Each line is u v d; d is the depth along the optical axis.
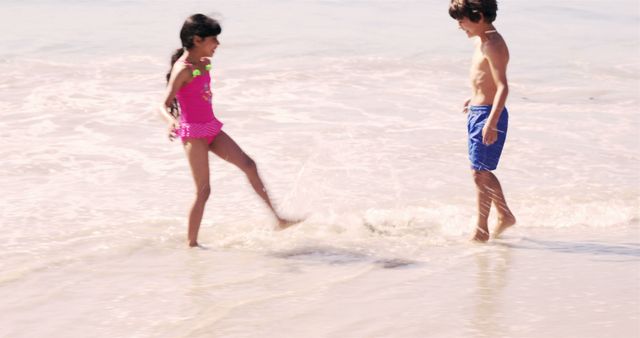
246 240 8.29
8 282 6.87
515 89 17.44
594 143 12.82
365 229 8.73
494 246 8.12
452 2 8.27
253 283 6.92
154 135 13.05
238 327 5.89
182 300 6.49
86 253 7.72
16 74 17.61
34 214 9.07
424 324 5.92
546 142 12.82
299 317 6.09
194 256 7.73
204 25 8.00
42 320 6.07
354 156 11.79
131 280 7.00
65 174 10.80
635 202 9.74
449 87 17.23
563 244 8.18
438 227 8.82
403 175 10.91
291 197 9.87
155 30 23.42
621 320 5.96
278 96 16.06
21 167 11.05
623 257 7.68
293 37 22.45
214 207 9.53
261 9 27.62
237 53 20.42
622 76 18.86
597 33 24.58
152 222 8.85
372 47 21.30
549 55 21.20
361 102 15.62
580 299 6.45
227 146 8.42
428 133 13.27
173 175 10.87
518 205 9.60
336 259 7.67
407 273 7.21
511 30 24.94
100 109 14.78
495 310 6.21
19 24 23.88
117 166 11.23
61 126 13.49
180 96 8.18
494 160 8.27
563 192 10.17
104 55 20.02
